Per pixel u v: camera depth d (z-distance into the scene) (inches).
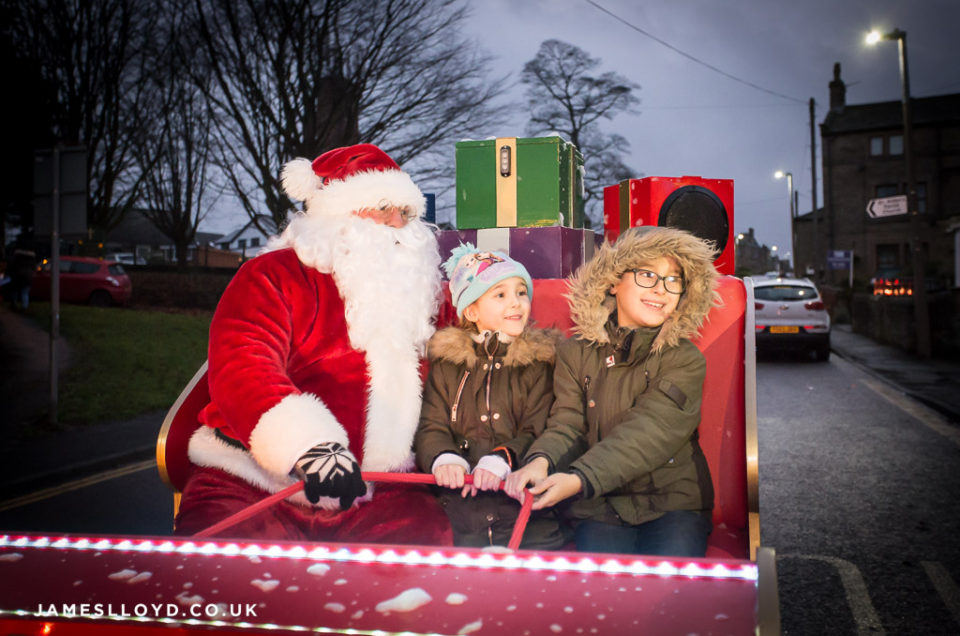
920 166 1747.0
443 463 89.9
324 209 103.0
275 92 701.9
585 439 97.7
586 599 47.8
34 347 576.1
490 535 97.0
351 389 93.0
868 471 262.4
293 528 87.5
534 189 125.1
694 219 130.7
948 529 197.8
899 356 657.6
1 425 356.5
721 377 99.2
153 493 252.7
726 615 45.5
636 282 95.4
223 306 89.0
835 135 1811.0
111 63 861.8
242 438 79.7
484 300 101.2
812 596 155.9
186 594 50.5
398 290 96.0
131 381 477.1
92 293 890.1
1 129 815.1
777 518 210.8
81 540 59.1
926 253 1738.4
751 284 105.8
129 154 971.3
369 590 49.9
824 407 402.0
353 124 711.7
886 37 664.4
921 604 150.8
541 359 102.4
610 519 93.3
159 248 1788.9
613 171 1302.9
